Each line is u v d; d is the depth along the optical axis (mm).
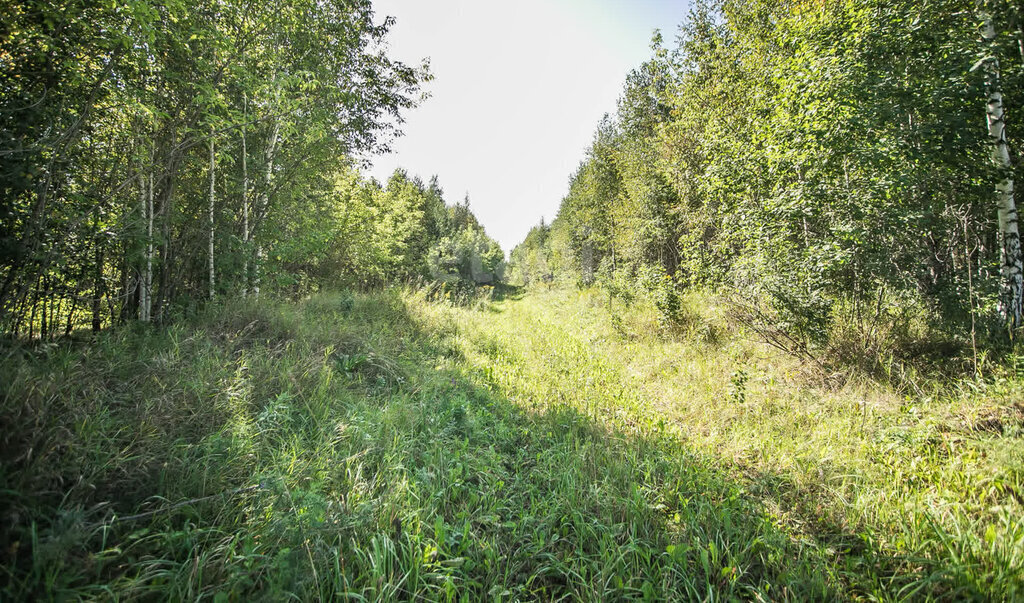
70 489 2104
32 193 3721
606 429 4375
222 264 7008
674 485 3164
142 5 3545
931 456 3268
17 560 1707
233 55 5785
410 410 4191
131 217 4895
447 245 38531
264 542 2150
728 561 2406
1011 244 5301
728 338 7371
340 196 12695
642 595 2215
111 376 3484
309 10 6992
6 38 3230
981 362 4527
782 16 8828
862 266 5324
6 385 2473
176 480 2498
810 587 2188
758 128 7082
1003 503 2641
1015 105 5723
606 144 20359
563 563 2318
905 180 4863
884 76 5121
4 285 3691
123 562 1916
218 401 3436
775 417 4461
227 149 6473
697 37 11859
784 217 5957
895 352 5391
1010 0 4953
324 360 5035
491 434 4090
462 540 2416
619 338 9211
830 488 3078
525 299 27016
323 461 3016
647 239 15117
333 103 8508
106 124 4555
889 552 2412
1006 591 2018
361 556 2146
